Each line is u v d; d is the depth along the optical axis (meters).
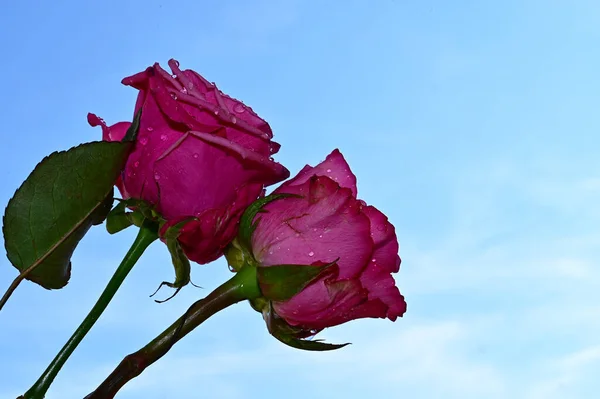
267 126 0.67
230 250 0.67
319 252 0.66
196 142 0.64
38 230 0.62
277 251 0.66
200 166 0.64
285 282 0.66
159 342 0.64
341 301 0.66
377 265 0.67
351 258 0.66
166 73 0.64
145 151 0.64
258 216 0.66
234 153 0.64
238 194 0.65
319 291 0.66
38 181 0.62
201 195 0.64
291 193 0.66
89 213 0.63
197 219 0.64
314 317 0.66
